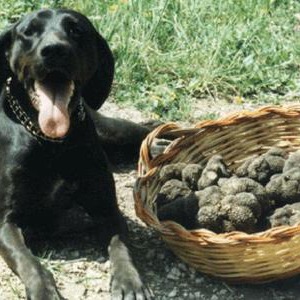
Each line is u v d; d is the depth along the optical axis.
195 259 4.58
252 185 4.77
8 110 4.88
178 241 4.51
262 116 5.52
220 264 4.50
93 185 4.96
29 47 4.72
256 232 4.70
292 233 4.35
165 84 6.68
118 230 4.88
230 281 4.61
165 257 4.88
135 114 6.43
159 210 4.85
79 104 4.87
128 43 6.86
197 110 6.54
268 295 4.59
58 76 4.72
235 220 4.61
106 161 5.03
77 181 4.95
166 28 7.18
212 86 6.76
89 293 4.60
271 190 4.88
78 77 4.73
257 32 7.23
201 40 7.11
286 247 4.41
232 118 5.45
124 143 5.93
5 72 4.97
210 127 5.40
